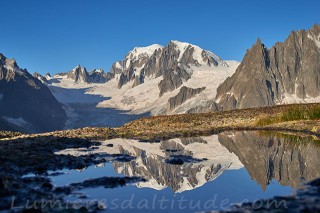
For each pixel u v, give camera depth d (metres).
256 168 20.88
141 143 35.28
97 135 43.09
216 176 18.48
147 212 11.84
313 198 11.91
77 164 20.92
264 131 44.91
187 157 25.33
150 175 18.28
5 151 24.23
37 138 36.12
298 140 33.66
